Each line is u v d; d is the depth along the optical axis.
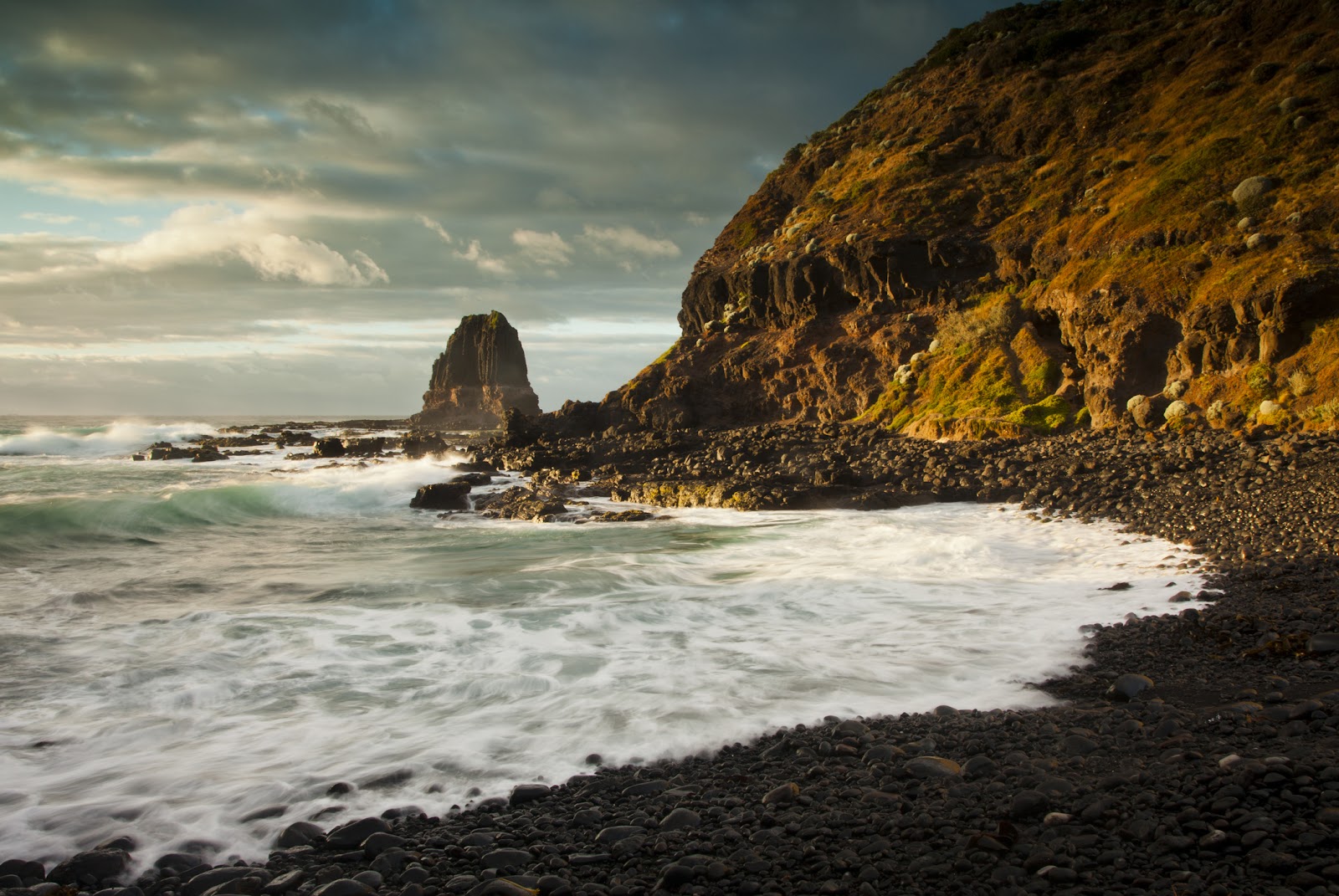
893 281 50.97
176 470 46.00
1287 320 30.02
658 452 43.53
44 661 10.89
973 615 12.87
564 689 9.69
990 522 23.20
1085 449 30.41
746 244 68.06
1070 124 53.19
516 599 14.62
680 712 8.88
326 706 9.23
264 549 21.86
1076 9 66.50
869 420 45.41
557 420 57.28
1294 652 9.97
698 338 61.12
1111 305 36.38
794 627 12.39
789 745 7.81
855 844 5.86
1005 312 43.28
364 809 6.84
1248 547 15.98
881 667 10.35
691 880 5.49
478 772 7.49
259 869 5.79
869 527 23.34
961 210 52.12
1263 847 5.25
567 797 6.99
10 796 7.05
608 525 26.47
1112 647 10.80
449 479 37.31
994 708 8.85
